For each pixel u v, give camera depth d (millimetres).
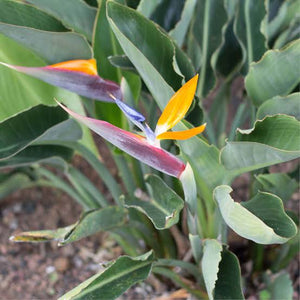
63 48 816
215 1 930
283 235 735
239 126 1002
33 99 922
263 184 839
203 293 956
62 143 839
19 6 819
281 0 951
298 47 745
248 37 903
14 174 981
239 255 1063
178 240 1030
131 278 781
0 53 897
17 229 1171
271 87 818
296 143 703
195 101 805
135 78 875
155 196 837
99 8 818
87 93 798
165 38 784
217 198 744
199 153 755
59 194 1219
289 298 879
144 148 707
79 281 1085
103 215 836
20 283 1088
